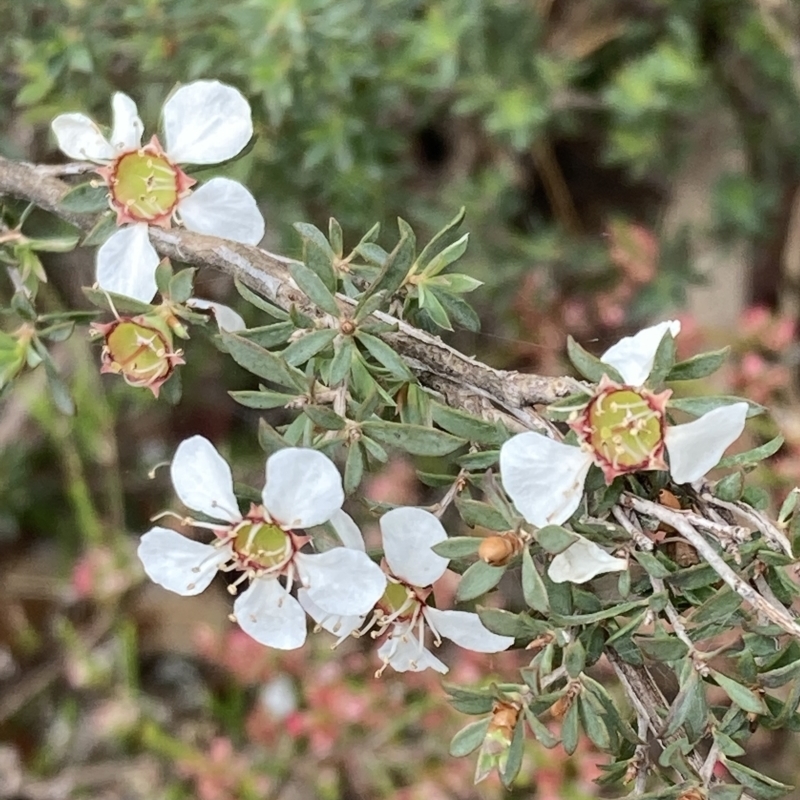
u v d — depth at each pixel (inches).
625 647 5.6
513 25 9.4
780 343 9.8
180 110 6.0
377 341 5.7
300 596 5.7
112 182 6.0
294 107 8.6
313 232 5.9
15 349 6.2
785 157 10.8
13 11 8.3
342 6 8.0
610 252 10.4
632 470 5.5
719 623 5.5
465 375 5.7
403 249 5.6
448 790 10.2
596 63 10.5
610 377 5.5
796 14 9.4
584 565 5.5
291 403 5.7
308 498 5.6
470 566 5.6
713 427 5.5
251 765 10.6
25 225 8.4
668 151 10.7
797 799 9.9
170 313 5.9
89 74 8.5
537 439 5.5
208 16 8.2
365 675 10.1
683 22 9.5
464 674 9.3
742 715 5.6
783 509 5.6
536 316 10.5
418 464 9.6
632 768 5.7
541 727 5.6
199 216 6.1
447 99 10.5
